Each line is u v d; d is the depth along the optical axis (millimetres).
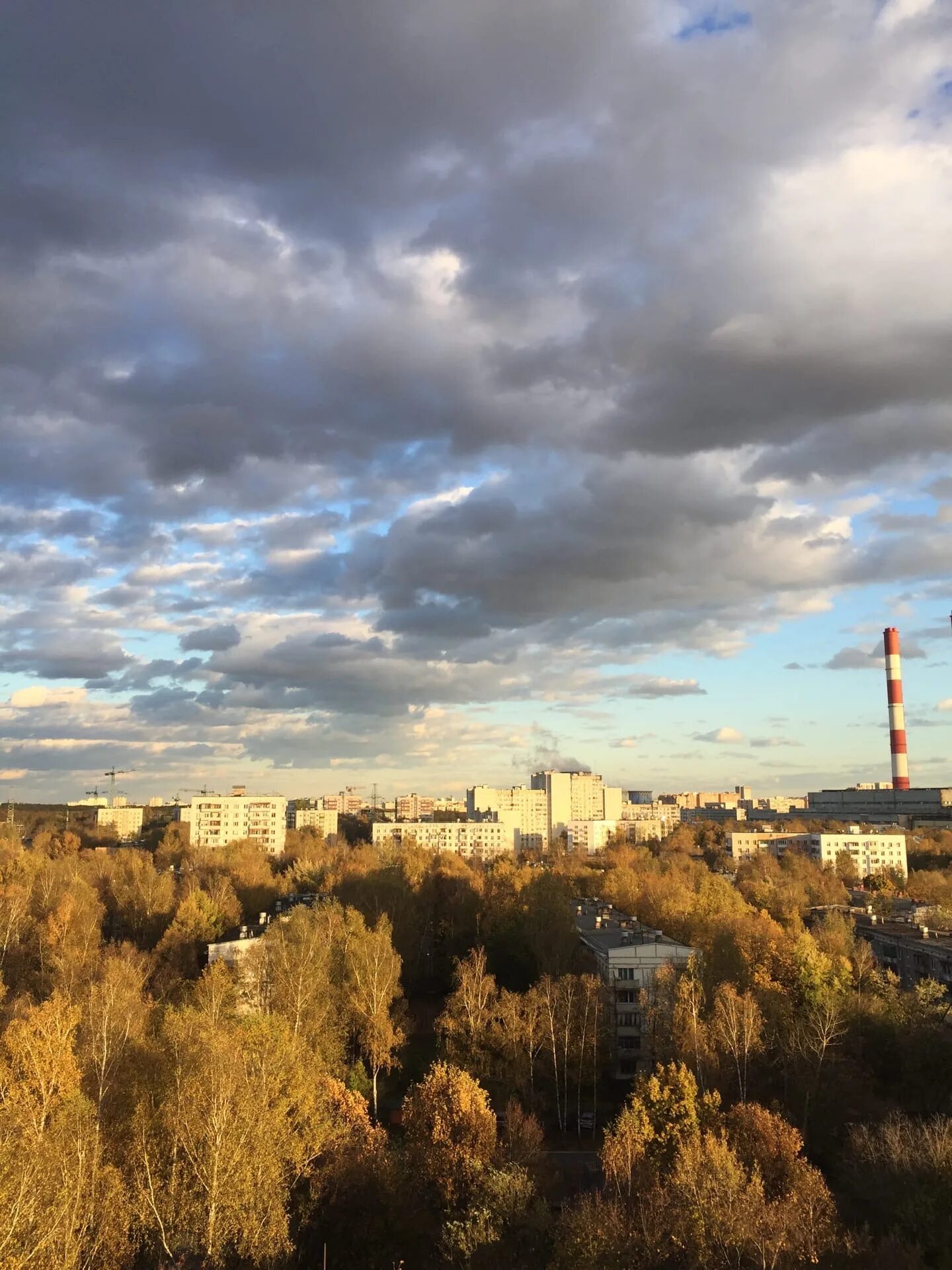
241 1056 69688
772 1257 55875
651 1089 79312
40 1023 75438
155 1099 69188
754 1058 98875
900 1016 105375
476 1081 89125
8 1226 49375
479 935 168875
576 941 139375
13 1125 58938
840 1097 94000
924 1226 63625
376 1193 68938
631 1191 66625
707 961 118000
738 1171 64188
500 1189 67562
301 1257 64562
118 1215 57406
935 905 199500
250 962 119438
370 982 117625
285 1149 67375
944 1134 71062
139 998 102562
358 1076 104438
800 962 116062
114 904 195875
